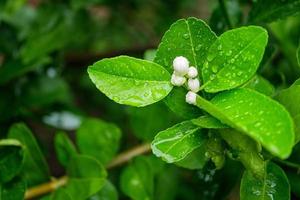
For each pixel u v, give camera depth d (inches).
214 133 17.2
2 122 29.0
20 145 21.5
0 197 21.6
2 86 29.1
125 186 23.6
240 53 16.8
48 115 31.4
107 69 17.0
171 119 23.9
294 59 25.5
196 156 20.2
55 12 33.2
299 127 17.0
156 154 16.8
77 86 40.8
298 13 21.9
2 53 31.2
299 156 20.2
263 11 22.3
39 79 30.0
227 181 22.3
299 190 22.3
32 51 30.0
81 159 22.4
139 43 39.1
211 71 17.0
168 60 17.5
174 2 38.0
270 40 25.5
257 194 18.3
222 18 24.2
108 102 40.3
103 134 24.0
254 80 19.5
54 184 23.3
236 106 16.1
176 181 25.9
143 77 17.1
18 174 21.9
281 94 17.5
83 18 34.6
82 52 38.4
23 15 34.8
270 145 14.5
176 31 17.4
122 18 38.2
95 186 22.3
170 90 17.1
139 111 24.1
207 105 15.5
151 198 23.5
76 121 32.0
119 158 24.7
